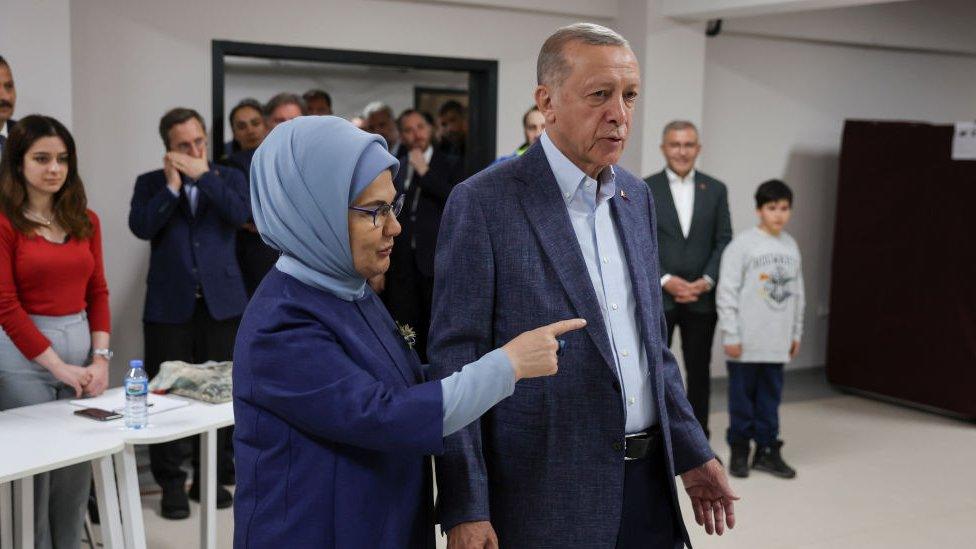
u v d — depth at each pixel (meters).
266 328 1.41
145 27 4.59
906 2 6.81
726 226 4.74
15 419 2.67
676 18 5.57
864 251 6.21
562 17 5.67
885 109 7.07
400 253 4.86
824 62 6.72
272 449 1.43
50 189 2.94
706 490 1.98
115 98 4.54
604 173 1.82
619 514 1.74
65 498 2.95
